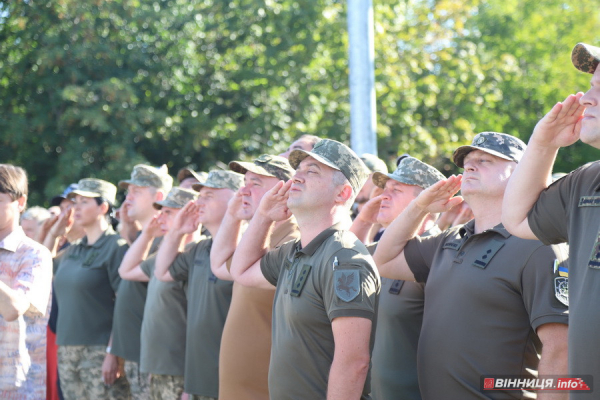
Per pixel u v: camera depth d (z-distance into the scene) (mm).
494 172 3174
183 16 14258
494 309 2957
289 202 3174
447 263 3172
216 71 15070
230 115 14883
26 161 13695
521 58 21016
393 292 3803
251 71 14695
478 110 16438
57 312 6895
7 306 3801
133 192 6254
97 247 6312
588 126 2191
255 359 3877
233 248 4148
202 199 4934
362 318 2816
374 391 3865
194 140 14141
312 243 3062
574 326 2197
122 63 13992
